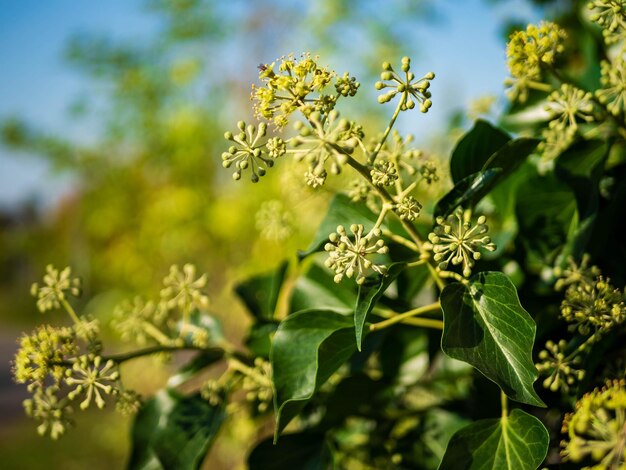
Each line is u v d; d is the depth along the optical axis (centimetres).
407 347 38
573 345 28
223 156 24
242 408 38
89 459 173
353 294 38
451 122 51
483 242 25
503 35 52
